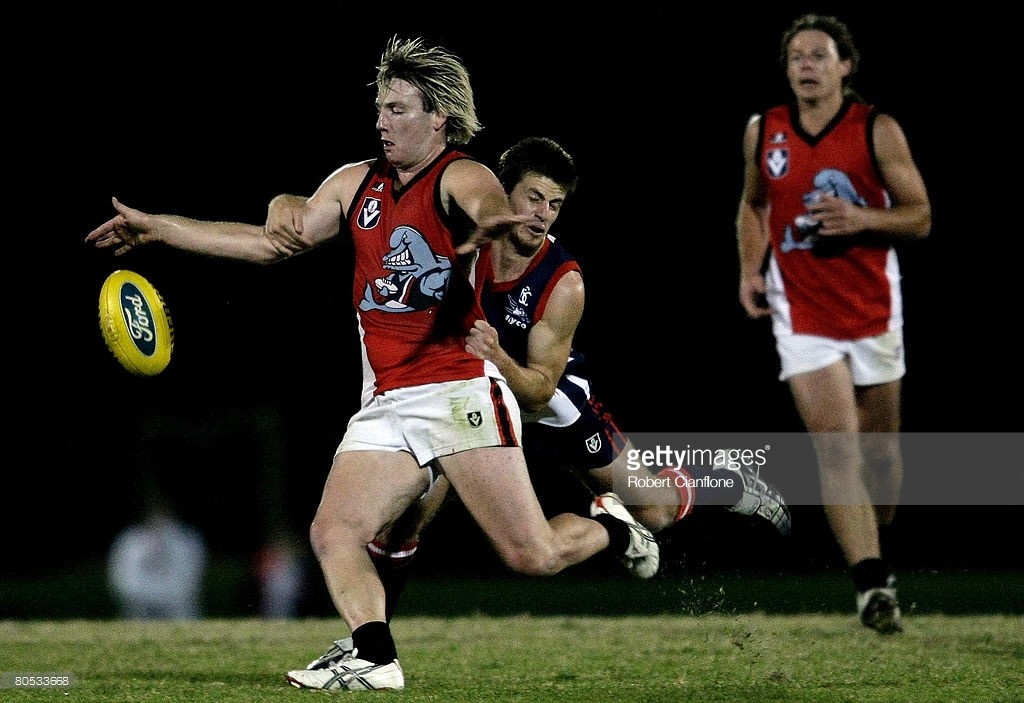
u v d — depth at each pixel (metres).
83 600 41.78
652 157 53.69
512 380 15.06
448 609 33.47
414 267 14.27
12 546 55.12
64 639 20.66
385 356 14.60
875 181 21.12
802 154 21.30
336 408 54.12
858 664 16.28
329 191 14.87
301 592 37.50
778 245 21.70
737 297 53.38
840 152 21.08
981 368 50.03
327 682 14.05
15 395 55.78
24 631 22.52
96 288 55.06
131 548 38.16
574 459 19.48
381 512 14.44
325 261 54.12
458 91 14.16
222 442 54.62
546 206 15.90
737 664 16.50
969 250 50.34
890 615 19.66
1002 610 27.17
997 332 50.06
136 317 15.38
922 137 50.72
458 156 14.27
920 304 50.41
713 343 53.25
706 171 53.41
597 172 53.94
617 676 15.51
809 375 21.41
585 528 15.88
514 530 14.54
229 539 54.06
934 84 50.50
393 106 14.06
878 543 20.66
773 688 14.34
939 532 46.28
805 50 20.89
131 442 55.66
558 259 16.44
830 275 21.20
